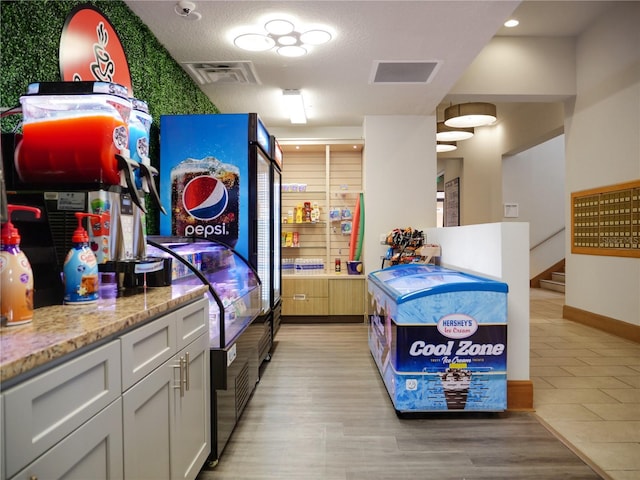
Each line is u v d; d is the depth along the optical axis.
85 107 1.60
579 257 5.37
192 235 3.25
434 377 2.63
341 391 3.14
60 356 0.96
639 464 2.13
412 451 2.26
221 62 3.83
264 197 3.87
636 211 4.37
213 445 2.09
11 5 1.77
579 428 2.54
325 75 4.19
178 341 1.66
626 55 4.46
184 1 2.81
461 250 3.57
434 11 3.00
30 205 1.49
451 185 10.38
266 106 5.21
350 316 5.58
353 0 2.86
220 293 2.57
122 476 1.22
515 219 8.74
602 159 4.88
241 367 2.59
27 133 1.60
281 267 5.21
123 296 1.65
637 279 4.41
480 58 5.16
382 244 5.60
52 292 1.44
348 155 6.07
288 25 3.17
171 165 3.26
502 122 8.49
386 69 4.04
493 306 2.62
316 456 2.21
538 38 5.23
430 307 2.62
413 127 5.61
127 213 1.77
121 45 2.74
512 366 2.80
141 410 1.35
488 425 2.57
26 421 0.85
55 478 0.94
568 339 4.58
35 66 1.92
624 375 3.47
